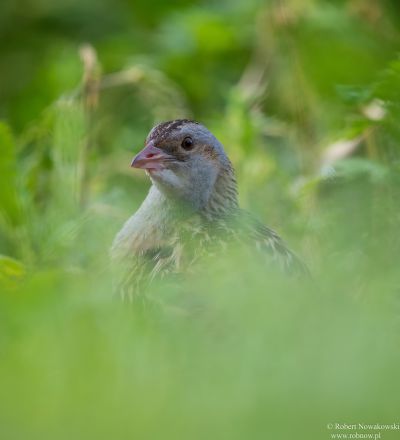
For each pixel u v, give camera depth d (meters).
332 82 16.98
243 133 14.59
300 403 7.20
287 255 10.67
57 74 17.75
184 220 11.18
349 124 13.12
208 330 8.57
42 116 15.20
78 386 7.48
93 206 13.09
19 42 19.39
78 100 14.41
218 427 6.95
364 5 17.75
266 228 11.04
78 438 6.80
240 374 7.66
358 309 9.37
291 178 14.84
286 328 8.30
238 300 8.84
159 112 15.80
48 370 7.72
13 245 13.12
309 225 12.57
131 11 19.84
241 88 16.44
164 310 8.99
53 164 13.90
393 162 12.29
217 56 18.06
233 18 18.02
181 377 7.69
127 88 16.22
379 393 7.32
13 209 13.10
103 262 12.09
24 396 7.35
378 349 8.00
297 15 17.14
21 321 8.51
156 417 7.05
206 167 11.57
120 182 14.97
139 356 7.95
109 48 18.58
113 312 8.71
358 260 11.41
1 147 13.06
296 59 16.83
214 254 9.99
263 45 17.31
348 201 12.16
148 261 10.58
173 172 11.41
